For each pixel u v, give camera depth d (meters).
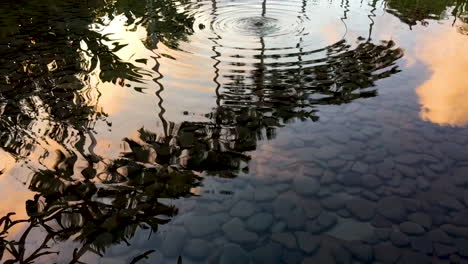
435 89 4.74
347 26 7.00
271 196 3.11
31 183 3.23
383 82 4.94
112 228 2.78
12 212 2.92
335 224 2.83
